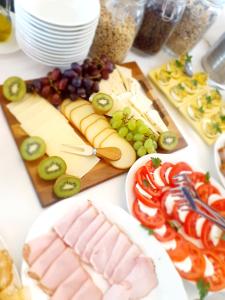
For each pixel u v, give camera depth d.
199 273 0.67
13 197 0.67
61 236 0.62
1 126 0.75
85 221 0.65
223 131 1.01
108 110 0.85
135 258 0.64
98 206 0.68
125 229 0.67
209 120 1.00
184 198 0.76
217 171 0.88
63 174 0.71
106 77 0.91
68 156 0.75
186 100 1.02
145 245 0.66
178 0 0.93
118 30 0.90
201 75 1.09
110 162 0.78
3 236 0.62
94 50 0.97
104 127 0.83
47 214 0.63
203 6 1.02
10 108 0.77
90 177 0.75
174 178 0.80
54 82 0.82
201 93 1.06
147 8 0.97
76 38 0.78
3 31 0.85
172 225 0.73
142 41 1.05
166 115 0.95
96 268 0.62
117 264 0.63
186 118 0.98
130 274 0.62
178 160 0.85
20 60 0.89
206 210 0.77
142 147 0.82
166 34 1.03
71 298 0.57
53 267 0.59
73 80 0.81
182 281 0.65
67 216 0.64
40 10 0.73
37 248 0.59
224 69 1.12
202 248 0.73
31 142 0.73
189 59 1.09
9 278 0.54
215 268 0.70
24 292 0.54
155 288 0.62
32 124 0.77
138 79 1.00
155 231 0.70
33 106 0.80
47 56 0.82
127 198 0.73
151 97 0.98
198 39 1.11
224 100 1.10
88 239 0.63
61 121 0.80
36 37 0.77
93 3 0.79
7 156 0.72
